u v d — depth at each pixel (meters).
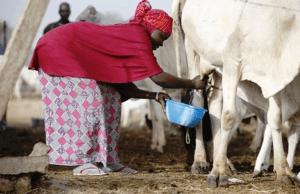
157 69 5.05
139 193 4.48
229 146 10.29
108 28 5.05
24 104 24.45
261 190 4.73
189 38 5.59
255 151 8.96
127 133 13.17
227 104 4.92
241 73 4.90
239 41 4.79
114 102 5.21
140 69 5.01
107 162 5.16
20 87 28.64
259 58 4.77
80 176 5.24
